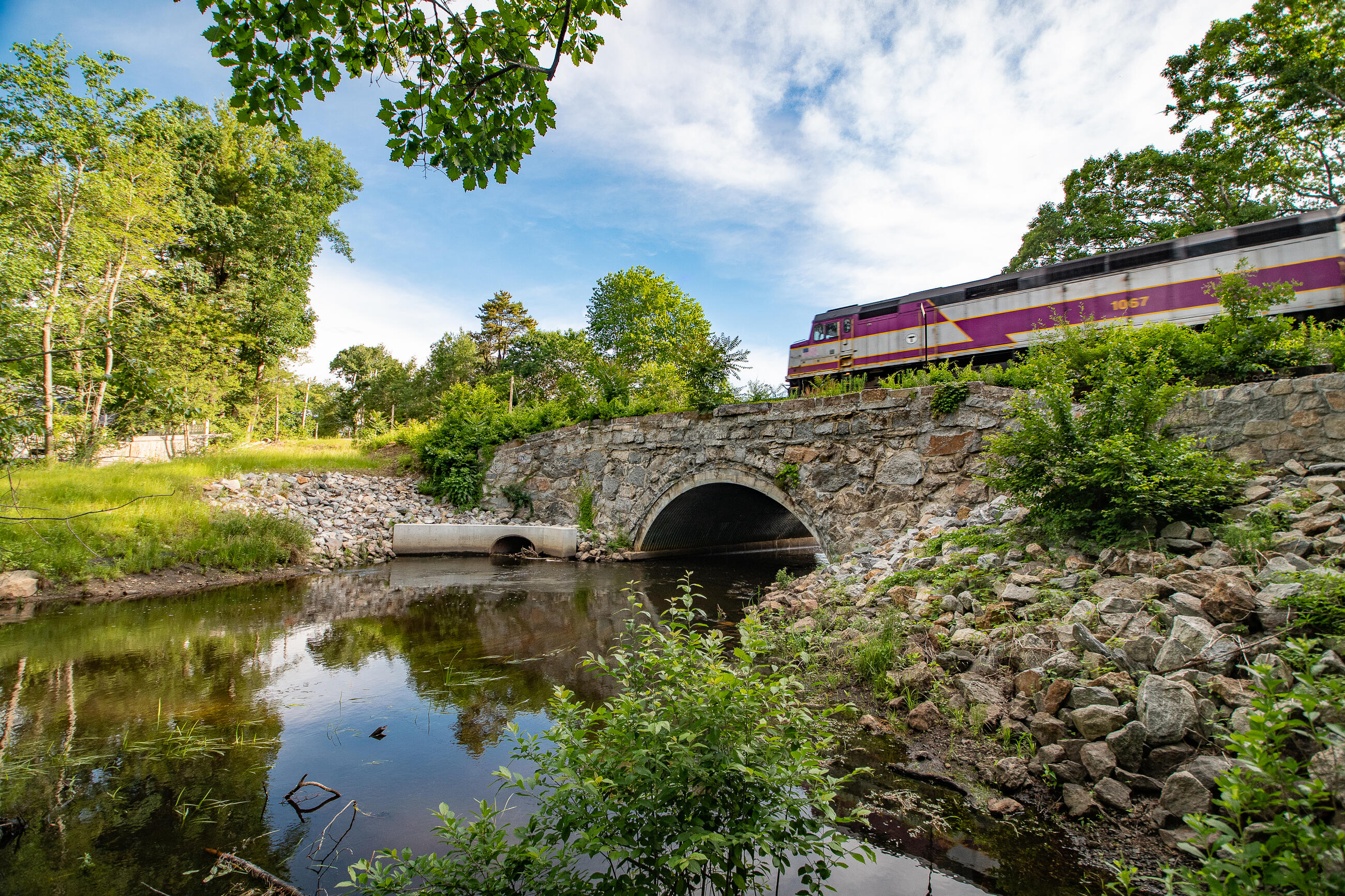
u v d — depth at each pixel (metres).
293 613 9.74
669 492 15.26
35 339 15.03
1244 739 2.23
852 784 3.95
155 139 20.52
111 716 5.48
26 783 4.25
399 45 3.62
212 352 22.47
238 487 16.80
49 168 17.39
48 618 9.13
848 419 11.64
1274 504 5.66
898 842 3.32
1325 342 7.55
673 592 11.66
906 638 5.83
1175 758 3.39
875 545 10.81
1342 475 6.10
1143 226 24.72
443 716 5.48
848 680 5.66
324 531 16.23
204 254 27.11
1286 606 3.98
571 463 18.02
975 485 9.88
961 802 3.69
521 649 7.68
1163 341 8.64
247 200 27.20
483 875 2.55
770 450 12.91
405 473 21.73
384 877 2.57
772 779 2.45
